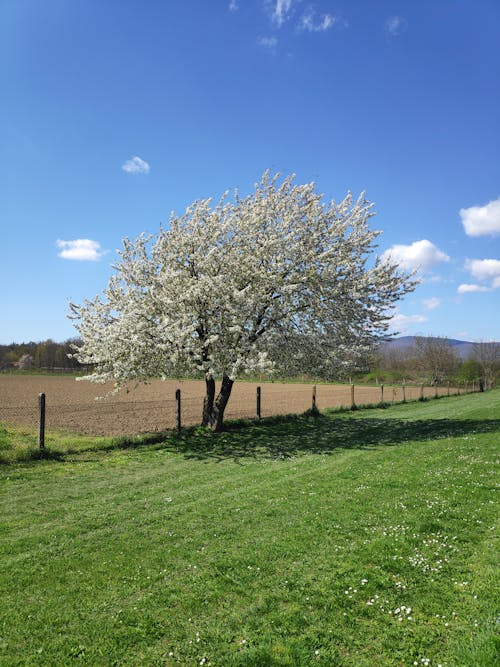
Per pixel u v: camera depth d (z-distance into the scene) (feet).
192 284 62.34
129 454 52.80
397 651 15.92
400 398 150.10
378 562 22.40
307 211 70.95
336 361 67.56
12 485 39.81
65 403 118.42
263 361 57.36
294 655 15.96
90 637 17.48
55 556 24.85
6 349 406.82
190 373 62.80
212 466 47.62
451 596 18.95
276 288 64.85
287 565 22.79
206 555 24.50
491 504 29.76
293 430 71.61
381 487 35.91
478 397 148.97
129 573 22.68
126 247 68.64
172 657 16.22
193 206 70.95
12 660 16.20
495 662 14.47
